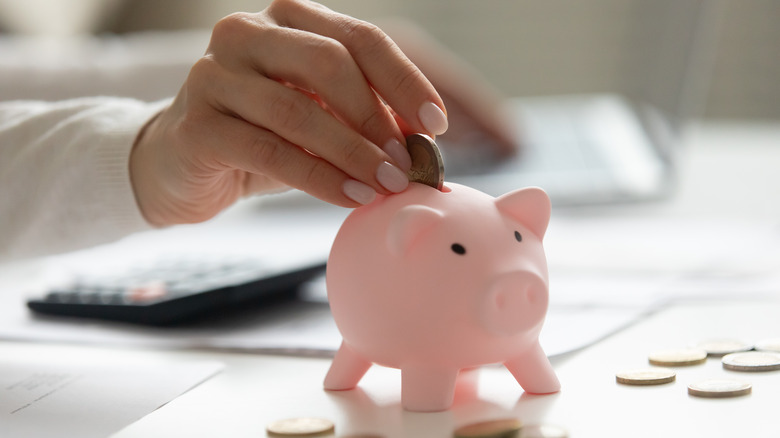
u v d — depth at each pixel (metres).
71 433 0.42
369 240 0.47
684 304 0.75
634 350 0.56
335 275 0.48
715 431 0.37
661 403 0.42
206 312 0.76
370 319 0.46
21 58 1.53
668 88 1.57
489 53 2.29
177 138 0.59
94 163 0.67
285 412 0.44
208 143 0.56
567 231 1.30
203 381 0.52
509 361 0.47
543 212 0.49
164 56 1.59
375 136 0.51
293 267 0.81
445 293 0.44
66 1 2.24
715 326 0.64
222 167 0.59
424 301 0.44
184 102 0.60
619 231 1.27
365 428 0.41
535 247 0.47
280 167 0.52
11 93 1.47
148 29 2.32
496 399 0.46
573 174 1.48
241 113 0.55
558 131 1.60
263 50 0.54
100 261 1.21
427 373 0.45
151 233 1.48
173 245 1.33
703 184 1.66
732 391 0.42
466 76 1.57
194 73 0.57
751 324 0.64
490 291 0.43
